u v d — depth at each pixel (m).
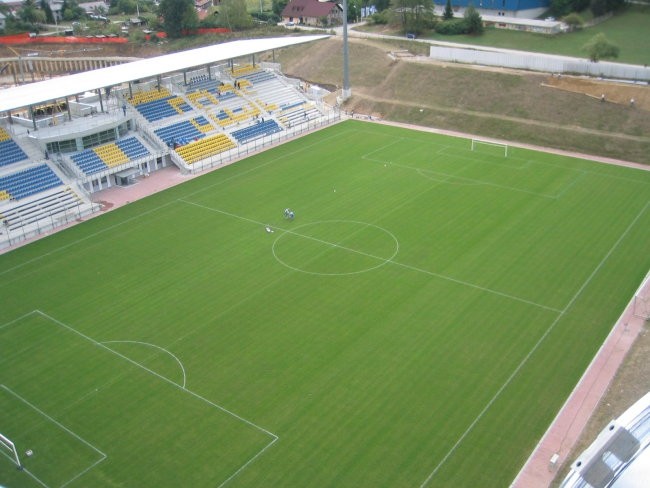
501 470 38.72
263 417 43.34
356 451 40.38
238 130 99.25
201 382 46.78
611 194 77.25
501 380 46.31
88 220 73.88
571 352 49.19
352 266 61.78
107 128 86.56
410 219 71.31
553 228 68.75
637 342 50.19
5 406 45.00
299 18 166.25
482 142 96.62
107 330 53.16
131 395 45.72
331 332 52.00
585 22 145.88
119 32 171.75
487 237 66.94
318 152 93.62
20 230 70.94
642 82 102.19
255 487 37.94
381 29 151.88
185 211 75.31
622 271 60.16
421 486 37.72
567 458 39.38
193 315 54.84
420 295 56.75
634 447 30.22
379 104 112.81
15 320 54.91
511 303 55.44
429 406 43.97
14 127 85.19
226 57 96.69
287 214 72.00
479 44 135.62
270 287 58.69
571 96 101.62
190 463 39.78
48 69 153.62
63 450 41.06
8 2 191.38
